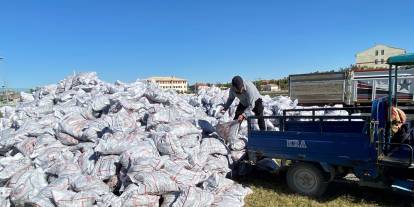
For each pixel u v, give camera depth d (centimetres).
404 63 516
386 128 525
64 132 702
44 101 1006
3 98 2773
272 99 1102
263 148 637
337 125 682
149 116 705
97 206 489
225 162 654
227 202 532
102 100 785
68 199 491
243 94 709
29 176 584
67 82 1114
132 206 478
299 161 604
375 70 1995
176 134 636
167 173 532
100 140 605
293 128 745
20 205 556
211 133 705
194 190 506
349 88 2086
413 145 520
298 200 581
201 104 1042
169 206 503
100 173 561
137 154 555
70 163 606
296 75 2373
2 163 669
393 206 547
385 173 516
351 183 658
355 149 527
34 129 759
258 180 689
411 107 600
